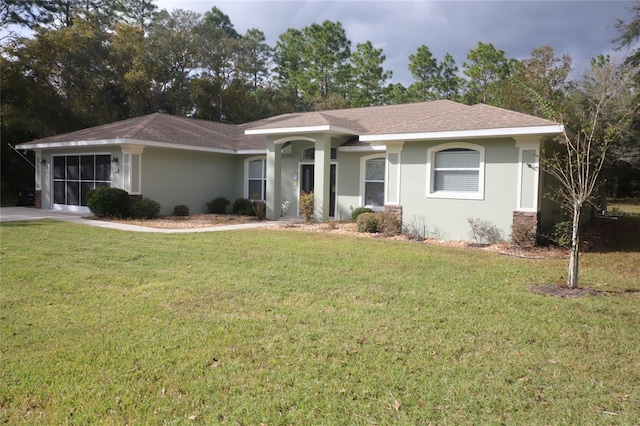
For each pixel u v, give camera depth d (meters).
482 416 3.31
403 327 5.06
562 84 27.17
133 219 15.97
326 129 14.96
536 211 10.74
